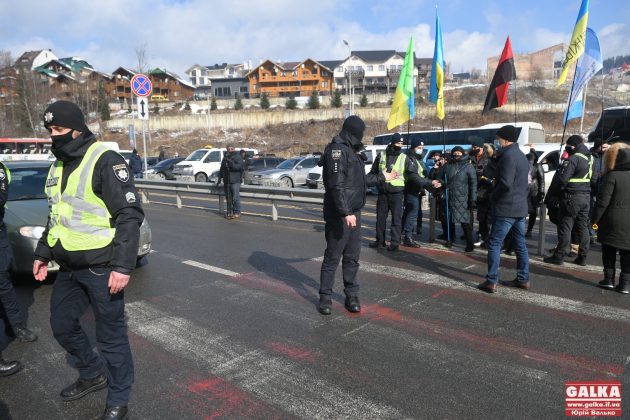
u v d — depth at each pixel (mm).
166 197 16922
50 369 3619
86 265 2721
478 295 5195
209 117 58500
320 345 3936
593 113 45531
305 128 55094
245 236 8781
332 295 5250
